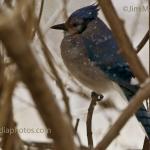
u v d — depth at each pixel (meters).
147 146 5.59
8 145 2.98
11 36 1.87
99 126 9.23
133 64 3.51
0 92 2.59
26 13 2.73
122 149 8.54
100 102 8.28
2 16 1.92
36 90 1.97
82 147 4.74
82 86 9.05
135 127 9.73
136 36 9.55
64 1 5.70
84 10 8.91
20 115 8.74
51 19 5.91
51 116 2.03
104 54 8.66
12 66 2.69
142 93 2.59
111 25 3.53
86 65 8.79
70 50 8.91
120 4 9.57
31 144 4.44
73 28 8.91
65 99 3.77
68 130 2.10
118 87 8.42
